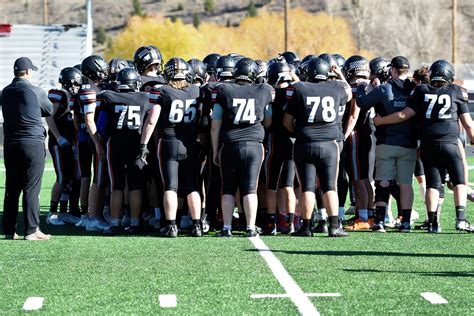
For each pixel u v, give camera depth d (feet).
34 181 93.76
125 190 104.27
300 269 76.13
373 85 102.17
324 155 93.56
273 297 66.39
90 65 100.99
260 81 101.71
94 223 101.55
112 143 97.04
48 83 285.64
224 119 93.30
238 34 634.84
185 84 95.09
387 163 97.86
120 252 85.56
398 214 104.73
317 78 93.81
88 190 108.88
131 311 63.00
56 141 108.27
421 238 93.97
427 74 97.40
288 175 98.02
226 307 63.72
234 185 94.84
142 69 101.30
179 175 96.12
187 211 100.78
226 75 97.50
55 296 67.36
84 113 98.63
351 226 102.32
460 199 97.66
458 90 95.45
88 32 288.30
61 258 82.48
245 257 82.07
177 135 94.68
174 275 74.08
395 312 62.28
